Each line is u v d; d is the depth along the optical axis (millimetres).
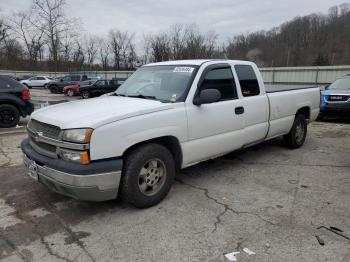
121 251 3102
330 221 3635
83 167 3324
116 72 44281
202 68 4547
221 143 4715
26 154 3941
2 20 57656
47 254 3061
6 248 3158
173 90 4402
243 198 4266
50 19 54781
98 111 3746
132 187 3713
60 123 3518
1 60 59500
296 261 2930
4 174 5168
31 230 3482
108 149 3447
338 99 10195
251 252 3064
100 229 3496
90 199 3471
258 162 5824
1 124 9375
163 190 4062
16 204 4098
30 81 39250
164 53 56562
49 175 3547
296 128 6602
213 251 3088
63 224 3607
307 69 24469
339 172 5289
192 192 4449
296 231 3428
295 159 6020
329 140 7664
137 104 4035
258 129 5395
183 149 4211
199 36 56062
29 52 59344
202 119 4375
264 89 5570
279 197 4297
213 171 5324
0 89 9266
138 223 3615
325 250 3086
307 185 4719
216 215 3791
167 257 3004
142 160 3748
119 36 67500
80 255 3041
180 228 3506
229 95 4891
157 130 3846
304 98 6609
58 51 56656
